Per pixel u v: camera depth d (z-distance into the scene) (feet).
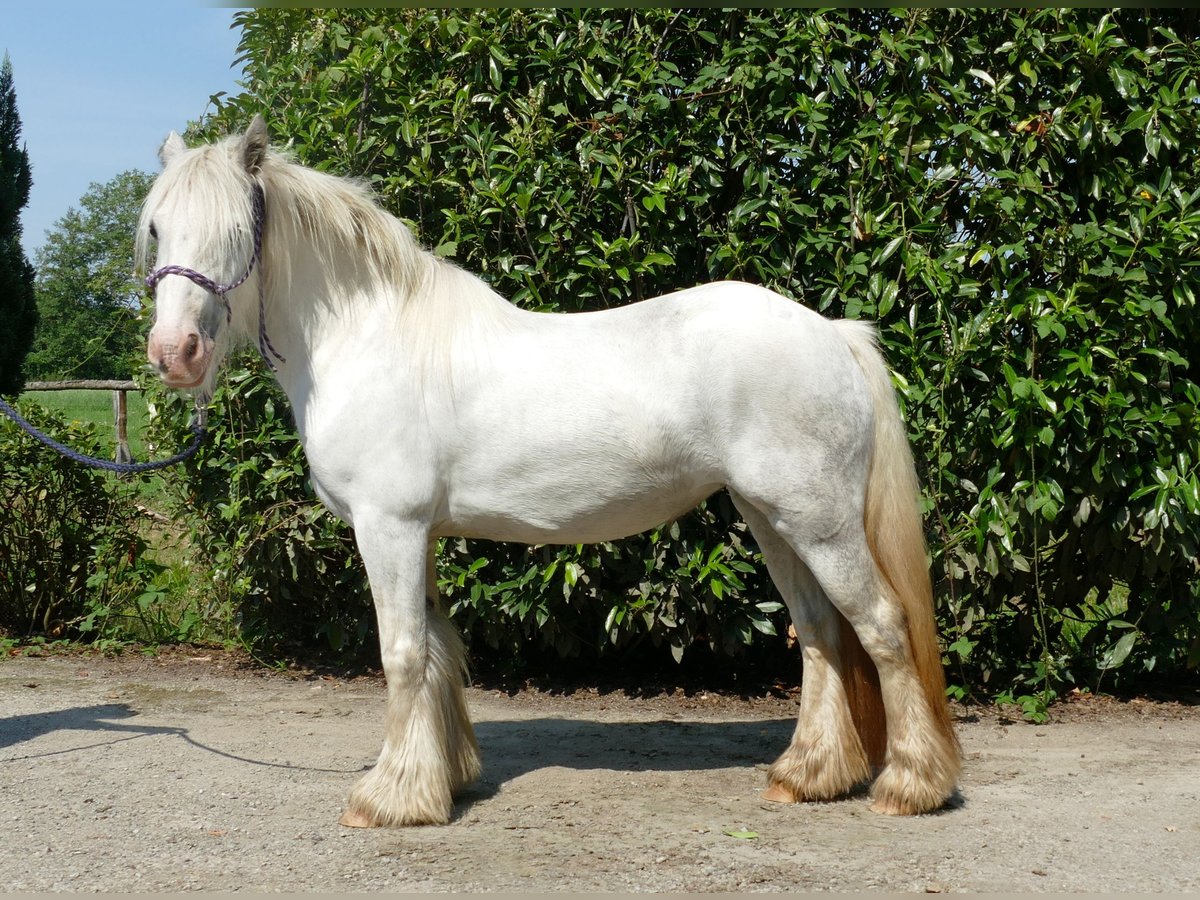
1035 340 12.94
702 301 9.36
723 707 14.23
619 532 9.84
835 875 7.95
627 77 13.82
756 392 8.94
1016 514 13.16
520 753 11.90
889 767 9.52
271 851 8.64
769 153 13.51
